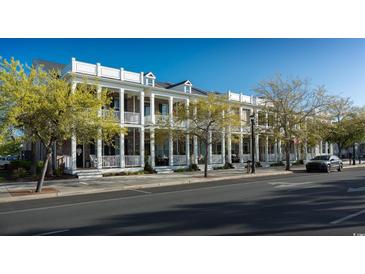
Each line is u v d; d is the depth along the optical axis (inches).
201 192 509.7
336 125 1254.3
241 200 406.9
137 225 276.2
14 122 478.3
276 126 1029.8
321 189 503.8
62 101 499.5
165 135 858.8
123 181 697.6
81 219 310.7
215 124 823.1
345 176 762.8
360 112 1278.3
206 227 262.1
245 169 1066.7
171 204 390.6
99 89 618.2
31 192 531.5
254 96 1288.1
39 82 525.3
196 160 1041.5
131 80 917.8
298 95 1020.5
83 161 891.4
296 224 266.1
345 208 336.5
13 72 494.9
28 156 1077.1
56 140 565.9
